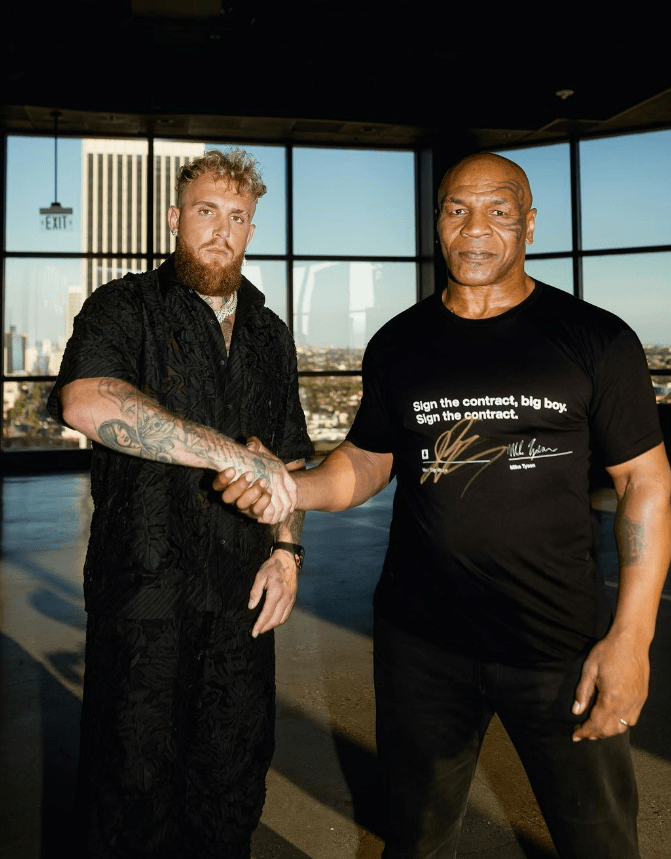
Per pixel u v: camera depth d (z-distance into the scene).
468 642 1.24
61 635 3.48
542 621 1.21
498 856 1.83
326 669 3.03
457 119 9.73
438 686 1.27
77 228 10.04
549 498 1.21
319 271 10.74
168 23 8.23
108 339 1.33
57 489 8.05
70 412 1.26
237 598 1.45
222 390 1.45
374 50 9.03
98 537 1.40
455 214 1.28
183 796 1.43
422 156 10.76
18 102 8.84
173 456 1.24
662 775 2.18
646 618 1.15
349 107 9.50
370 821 1.99
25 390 9.88
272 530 1.53
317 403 10.77
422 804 1.29
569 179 10.34
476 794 2.11
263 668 1.51
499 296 1.28
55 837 1.91
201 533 1.40
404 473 1.30
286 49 9.03
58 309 10.02
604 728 1.14
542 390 1.20
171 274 1.46
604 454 1.23
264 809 2.05
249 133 10.22
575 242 10.35
